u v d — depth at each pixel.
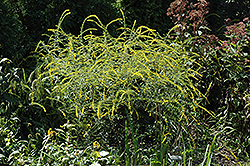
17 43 5.14
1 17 4.59
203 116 3.79
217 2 7.72
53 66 3.19
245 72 3.43
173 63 2.94
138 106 3.07
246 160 3.16
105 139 3.09
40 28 5.42
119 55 2.80
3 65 4.21
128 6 6.17
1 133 2.87
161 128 2.97
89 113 3.02
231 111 3.58
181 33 3.75
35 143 3.08
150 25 6.14
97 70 2.71
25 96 3.43
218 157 3.18
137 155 2.81
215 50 3.71
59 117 3.31
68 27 5.43
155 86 2.90
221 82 3.76
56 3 5.29
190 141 3.29
